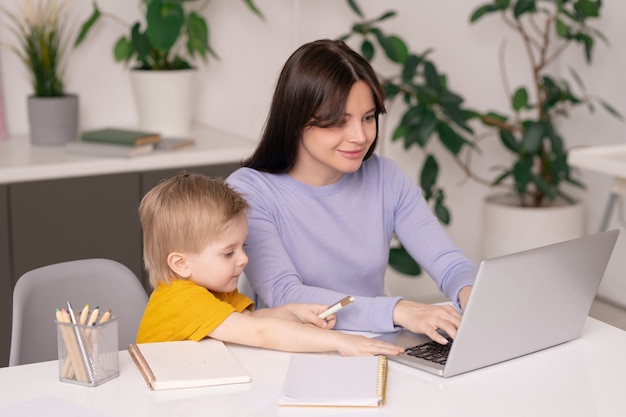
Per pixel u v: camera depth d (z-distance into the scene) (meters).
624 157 3.36
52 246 3.10
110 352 1.63
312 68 1.94
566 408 1.55
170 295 1.84
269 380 1.64
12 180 2.99
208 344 1.79
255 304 2.18
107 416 1.49
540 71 4.54
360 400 1.53
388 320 1.90
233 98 3.89
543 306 1.74
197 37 3.50
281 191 2.12
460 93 4.38
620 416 1.53
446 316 1.87
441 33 4.26
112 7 3.59
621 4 4.15
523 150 4.02
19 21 3.45
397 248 3.82
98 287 2.12
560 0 3.95
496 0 3.94
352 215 2.18
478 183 4.50
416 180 4.36
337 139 1.97
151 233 1.85
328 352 1.80
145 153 3.23
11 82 3.50
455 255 2.20
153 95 3.47
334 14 4.02
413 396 1.58
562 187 4.55
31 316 2.01
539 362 1.75
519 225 4.09
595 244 1.79
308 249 2.14
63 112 3.33
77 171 3.09
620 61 4.19
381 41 3.74
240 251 1.86
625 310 4.06
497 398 1.58
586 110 4.41
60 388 1.60
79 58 3.58
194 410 1.51
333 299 1.94
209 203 1.81
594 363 1.75
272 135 2.08
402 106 4.25
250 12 3.84
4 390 1.59
